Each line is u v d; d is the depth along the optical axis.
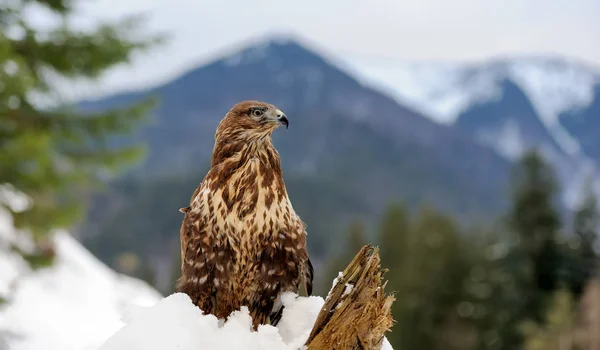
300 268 4.14
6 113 10.32
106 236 88.12
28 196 10.58
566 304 24.89
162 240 90.62
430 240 32.78
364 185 185.00
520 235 28.55
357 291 3.38
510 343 27.45
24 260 11.43
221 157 4.12
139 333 3.36
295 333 3.85
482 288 30.11
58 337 13.16
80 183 11.18
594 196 28.88
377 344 3.40
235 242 3.98
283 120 4.07
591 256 28.48
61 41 10.52
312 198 133.12
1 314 12.70
